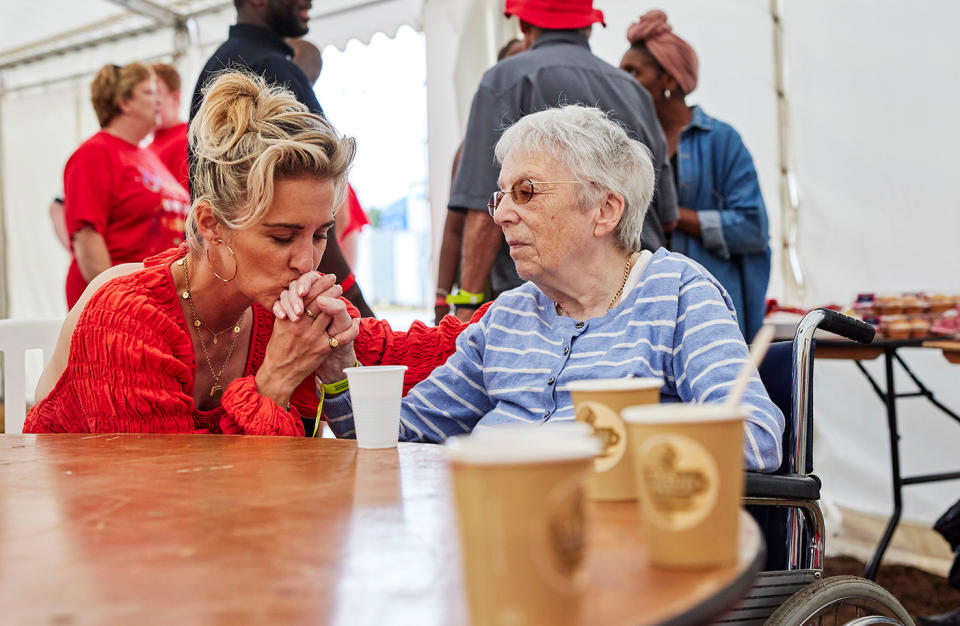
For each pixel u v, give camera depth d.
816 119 4.05
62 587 0.76
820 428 4.21
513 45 3.94
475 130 2.72
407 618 0.65
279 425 1.78
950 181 3.71
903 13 3.77
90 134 7.06
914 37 3.75
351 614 0.67
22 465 1.38
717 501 0.74
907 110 3.79
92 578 0.78
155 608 0.69
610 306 1.85
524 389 1.86
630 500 1.00
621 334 1.77
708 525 0.74
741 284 3.63
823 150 4.04
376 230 5.71
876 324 3.35
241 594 0.72
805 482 1.39
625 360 1.74
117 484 1.20
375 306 5.84
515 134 1.85
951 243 3.73
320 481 1.18
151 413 1.83
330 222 1.89
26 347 2.54
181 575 0.78
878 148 3.89
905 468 3.94
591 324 1.82
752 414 1.42
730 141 3.66
